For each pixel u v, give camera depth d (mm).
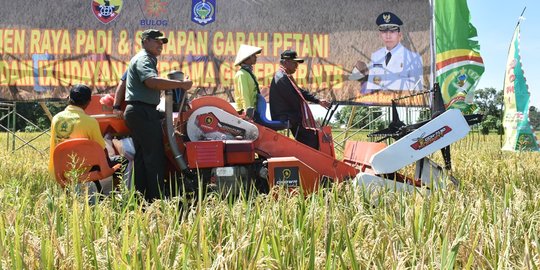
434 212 4438
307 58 13055
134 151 6469
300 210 4434
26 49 12719
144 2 12797
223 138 6566
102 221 4113
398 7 13070
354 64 13078
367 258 3240
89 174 5777
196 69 12883
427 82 13055
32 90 12742
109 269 3021
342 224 3648
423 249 3148
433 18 12812
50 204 4605
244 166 6480
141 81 6145
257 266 3039
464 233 3816
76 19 12766
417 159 6414
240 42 12930
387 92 13086
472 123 6660
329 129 7527
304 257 3223
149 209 4262
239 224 3877
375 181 6281
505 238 3379
